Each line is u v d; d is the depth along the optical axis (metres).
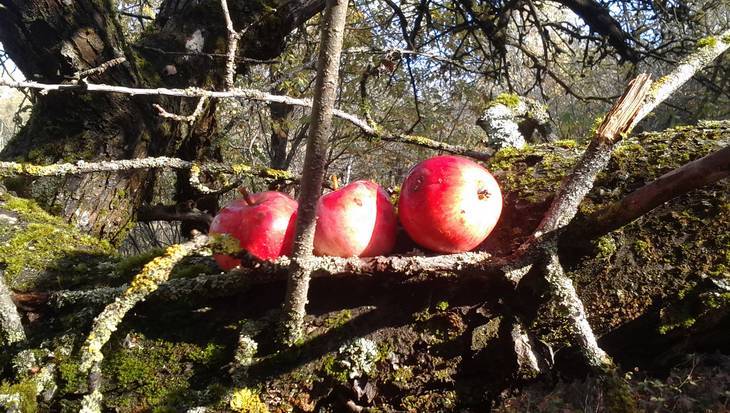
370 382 1.05
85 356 0.88
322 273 0.99
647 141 1.19
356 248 1.01
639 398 0.97
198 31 2.67
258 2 2.80
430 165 1.03
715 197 1.06
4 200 1.49
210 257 1.23
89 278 1.23
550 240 1.00
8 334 1.07
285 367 1.04
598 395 0.98
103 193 2.18
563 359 1.08
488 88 6.35
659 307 1.04
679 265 1.04
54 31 2.10
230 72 1.56
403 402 1.05
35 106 2.37
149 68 2.47
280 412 1.02
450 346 1.05
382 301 1.08
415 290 1.07
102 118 2.22
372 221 1.02
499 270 1.01
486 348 1.05
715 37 1.14
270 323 1.04
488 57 5.02
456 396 1.06
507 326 1.06
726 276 1.00
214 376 1.04
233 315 1.08
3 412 0.98
